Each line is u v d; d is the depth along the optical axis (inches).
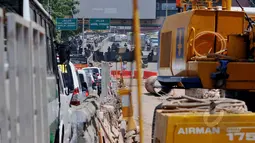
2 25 174.4
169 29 618.5
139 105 225.1
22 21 190.7
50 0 2834.6
